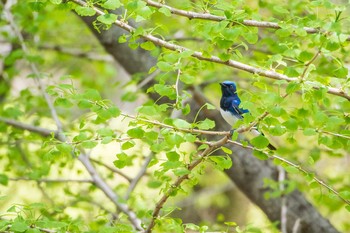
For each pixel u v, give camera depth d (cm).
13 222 730
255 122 700
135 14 747
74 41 1742
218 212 2050
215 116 1272
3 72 1512
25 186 1470
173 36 1273
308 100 706
